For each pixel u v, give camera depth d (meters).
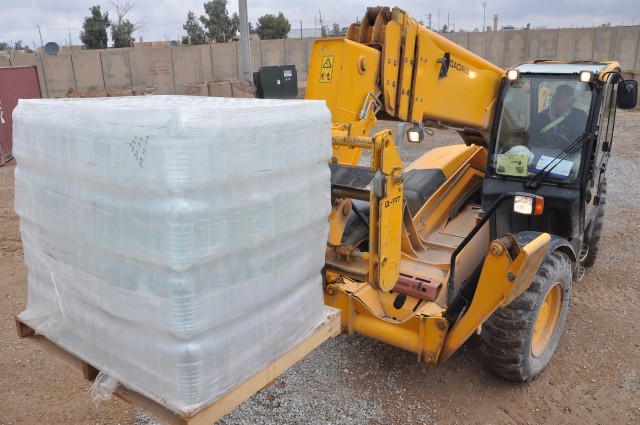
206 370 1.99
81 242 2.17
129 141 1.87
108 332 2.17
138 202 1.89
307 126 2.27
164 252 1.83
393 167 3.04
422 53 3.83
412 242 4.21
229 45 29.91
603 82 3.94
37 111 2.33
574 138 4.04
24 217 2.52
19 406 3.59
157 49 28.39
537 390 3.79
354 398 3.67
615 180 10.10
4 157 11.91
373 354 4.21
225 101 2.39
